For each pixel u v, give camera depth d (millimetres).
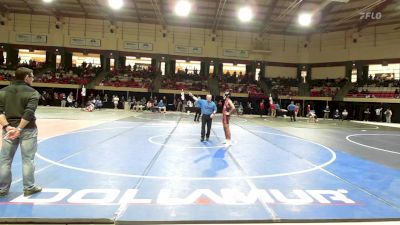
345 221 4332
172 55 41062
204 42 41500
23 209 4277
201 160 8117
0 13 38094
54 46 39406
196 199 4980
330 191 5641
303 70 42281
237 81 40875
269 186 5840
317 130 18797
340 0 24844
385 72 37688
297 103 39344
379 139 15211
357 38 38062
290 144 11844
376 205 4953
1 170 4777
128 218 4121
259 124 21766
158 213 4336
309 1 31047
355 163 8508
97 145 9867
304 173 7004
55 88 36219
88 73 39000
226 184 5898
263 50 41500
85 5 35812
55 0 34625
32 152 4895
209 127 11992
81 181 5727
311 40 41750
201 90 37875
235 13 35875
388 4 29656
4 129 4676
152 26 40688
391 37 35844
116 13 37500
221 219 4188
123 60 41719
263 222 4215
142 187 5508
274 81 41062
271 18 36438
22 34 39062
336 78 39656
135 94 37531
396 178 6855
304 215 4422
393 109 33188
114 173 6406
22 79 4824
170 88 37750
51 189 5191
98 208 4422
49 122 16641
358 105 35812
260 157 8844
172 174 6512
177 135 13273
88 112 27094
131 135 12680
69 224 4000
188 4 25703
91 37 39875
